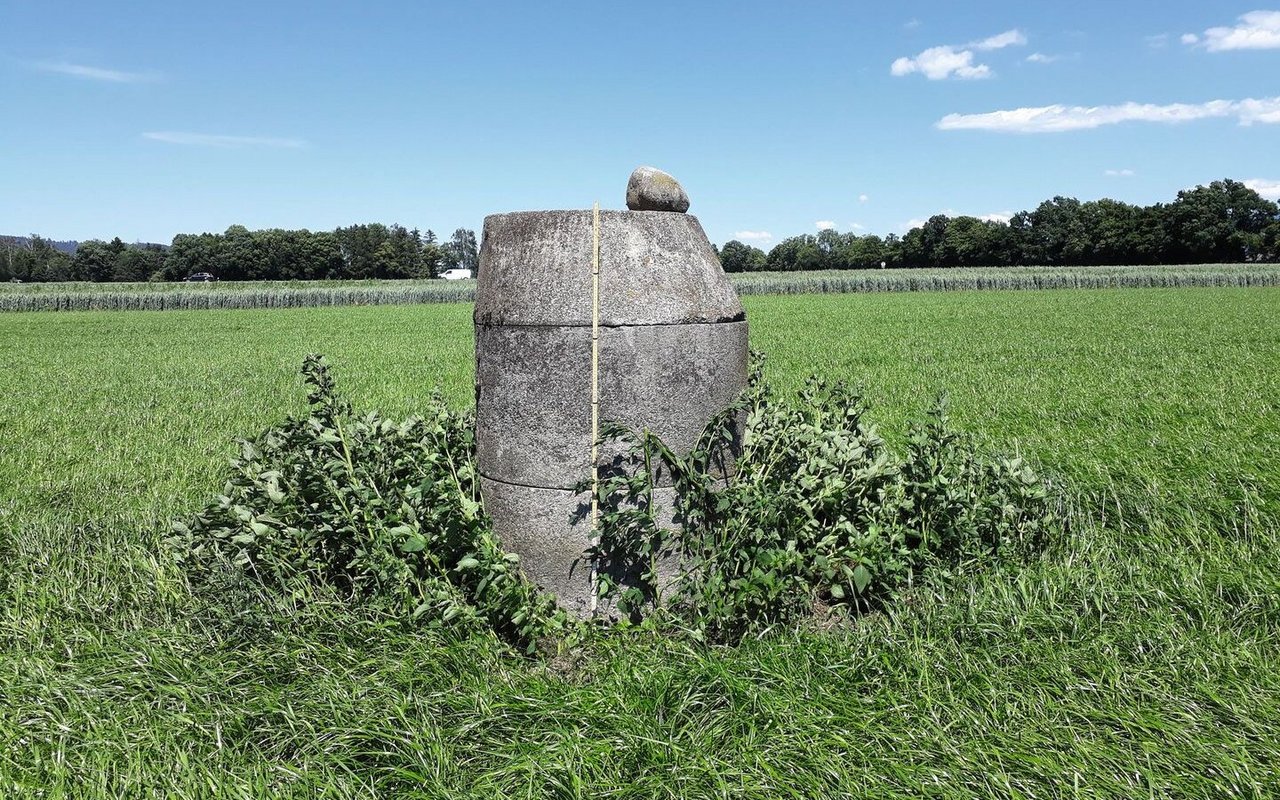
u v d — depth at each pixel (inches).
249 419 518.6
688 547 193.8
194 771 136.6
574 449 188.1
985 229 5354.3
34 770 138.7
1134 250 4763.8
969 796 129.2
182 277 5172.2
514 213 198.4
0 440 449.1
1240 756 135.9
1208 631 176.6
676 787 132.9
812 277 3213.6
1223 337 964.0
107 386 705.6
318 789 134.1
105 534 258.1
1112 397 515.8
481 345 201.0
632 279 187.0
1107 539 235.9
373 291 2913.4
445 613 174.7
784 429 233.6
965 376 649.0
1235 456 324.2
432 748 140.3
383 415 489.1
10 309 2536.9
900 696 155.3
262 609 186.7
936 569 203.8
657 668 163.6
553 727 147.9
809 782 132.6
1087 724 148.5
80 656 178.4
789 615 195.0
